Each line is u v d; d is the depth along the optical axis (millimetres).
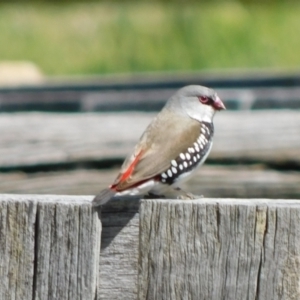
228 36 27844
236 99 13938
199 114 8516
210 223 6285
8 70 21859
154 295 6355
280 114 11141
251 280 6258
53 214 6348
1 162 10391
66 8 30344
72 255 6348
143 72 26562
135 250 6410
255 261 6246
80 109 14195
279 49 27297
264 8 29344
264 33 28031
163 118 8305
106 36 28203
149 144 7766
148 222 6348
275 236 6219
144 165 7457
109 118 11180
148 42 27734
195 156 7922
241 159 10367
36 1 30672
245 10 29375
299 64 26500
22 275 6379
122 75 25031
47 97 14266
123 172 7273
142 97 14195
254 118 10805
